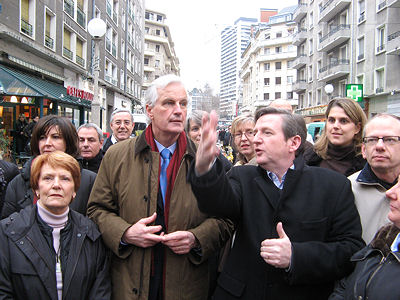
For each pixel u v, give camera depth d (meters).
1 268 1.83
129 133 5.10
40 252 1.88
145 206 2.13
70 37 18.94
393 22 20.91
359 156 2.87
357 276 1.69
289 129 1.96
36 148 2.65
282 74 63.72
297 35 36.66
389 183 2.17
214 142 1.73
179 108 2.11
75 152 2.73
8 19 12.12
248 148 3.58
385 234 1.67
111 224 2.09
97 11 23.50
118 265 2.15
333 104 2.94
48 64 15.94
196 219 2.19
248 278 1.96
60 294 1.90
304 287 1.90
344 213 1.96
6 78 10.91
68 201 1.99
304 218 1.92
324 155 3.00
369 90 23.08
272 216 1.97
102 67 24.73
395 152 2.07
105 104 26.42
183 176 2.20
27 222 1.93
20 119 11.77
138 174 2.18
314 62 33.38
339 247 1.86
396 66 20.61
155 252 2.16
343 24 26.48
